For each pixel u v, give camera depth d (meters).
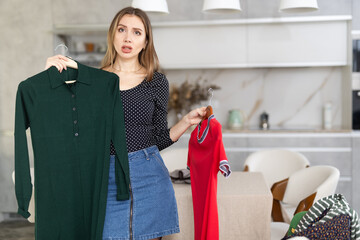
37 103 1.75
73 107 1.78
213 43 4.45
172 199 1.93
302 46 4.36
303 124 4.82
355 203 4.25
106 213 1.76
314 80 4.77
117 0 4.40
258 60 4.41
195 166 2.21
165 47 4.49
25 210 1.71
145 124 1.88
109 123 1.77
